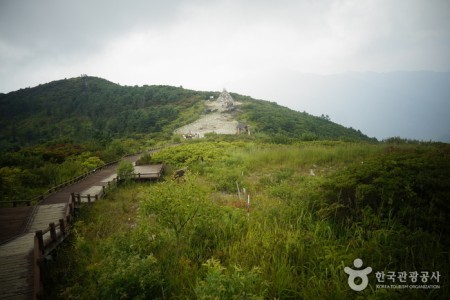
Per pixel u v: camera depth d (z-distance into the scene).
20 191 18.02
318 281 5.36
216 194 14.20
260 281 5.32
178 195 7.82
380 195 7.68
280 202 10.76
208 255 7.19
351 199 8.46
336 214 8.27
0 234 10.12
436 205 6.93
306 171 18.36
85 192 16.48
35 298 6.19
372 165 9.10
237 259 6.51
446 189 7.09
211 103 108.31
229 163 22.72
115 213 12.79
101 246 7.81
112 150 37.41
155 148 45.25
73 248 9.05
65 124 98.31
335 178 9.41
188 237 8.03
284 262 6.13
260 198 12.41
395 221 6.78
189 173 8.96
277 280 5.50
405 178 7.79
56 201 14.39
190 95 123.88
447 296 4.42
